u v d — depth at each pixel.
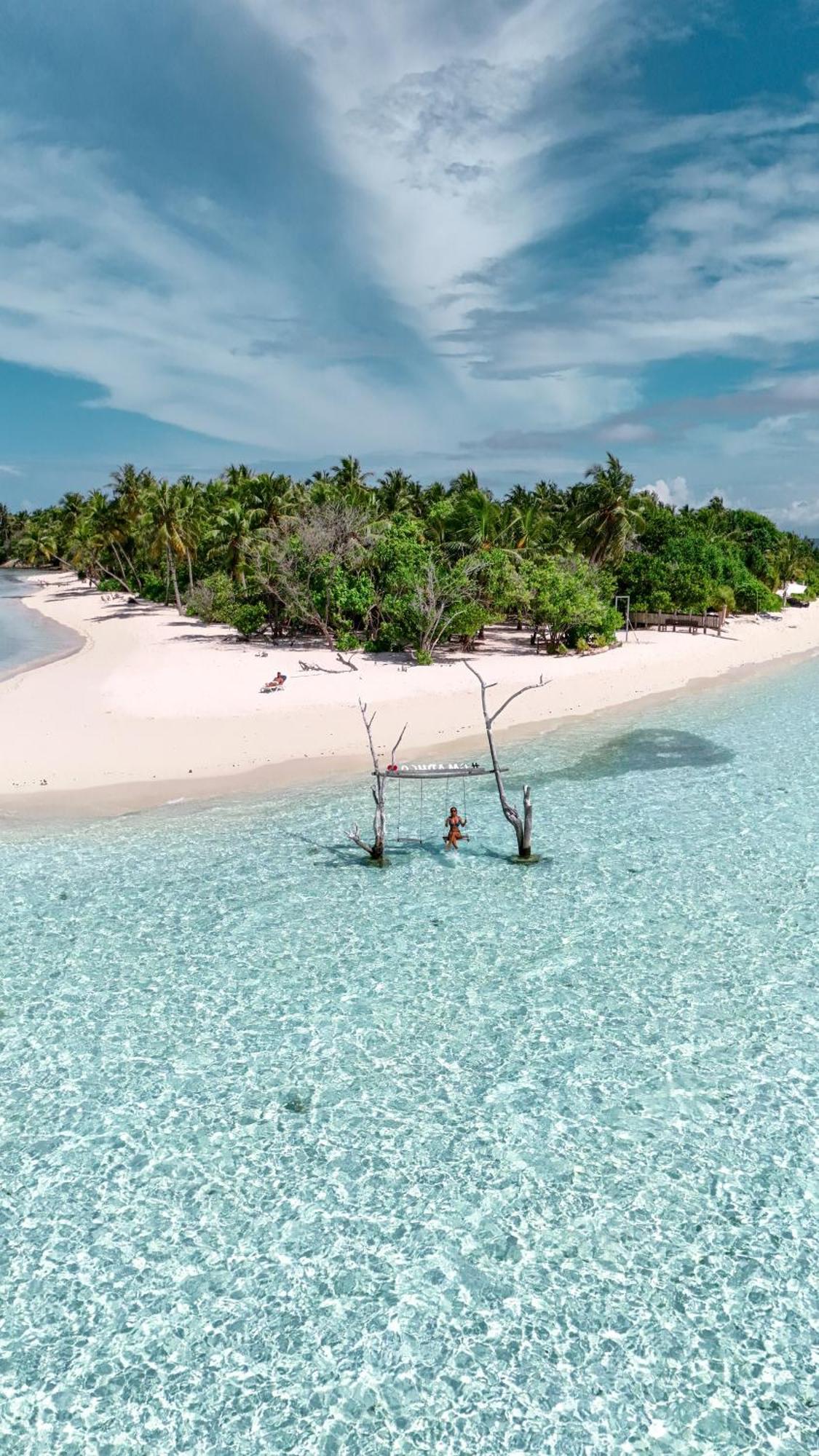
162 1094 14.40
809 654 70.25
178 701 44.06
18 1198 12.20
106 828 27.39
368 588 61.75
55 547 161.88
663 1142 13.13
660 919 20.62
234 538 76.31
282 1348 9.99
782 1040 15.65
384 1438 8.98
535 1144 13.13
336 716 41.62
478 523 69.88
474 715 42.91
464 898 22.08
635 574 81.25
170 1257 11.23
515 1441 8.91
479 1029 16.16
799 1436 8.91
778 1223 11.58
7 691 47.69
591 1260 11.08
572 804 29.69
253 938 19.97
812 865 23.72
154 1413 9.27
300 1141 13.28
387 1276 10.91
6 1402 9.39
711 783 31.78
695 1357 9.80
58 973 18.36
